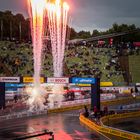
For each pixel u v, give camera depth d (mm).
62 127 50656
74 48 119125
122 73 107688
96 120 53469
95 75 101062
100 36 172375
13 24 147375
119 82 99250
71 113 65750
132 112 65125
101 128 47875
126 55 120562
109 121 59156
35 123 54000
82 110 69438
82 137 43875
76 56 112625
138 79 106938
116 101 81812
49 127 50562
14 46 111312
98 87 61781
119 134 44812
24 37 149875
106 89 91750
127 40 176000
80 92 84250
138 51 128000
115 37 175125
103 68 107562
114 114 61188
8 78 63312
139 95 89438
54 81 62656
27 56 104938
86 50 119250
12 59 100625
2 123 53906
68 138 43156
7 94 77062
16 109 65562
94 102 61781
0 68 93562
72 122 55344
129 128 52625
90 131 47938
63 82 62031
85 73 101375
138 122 58625
